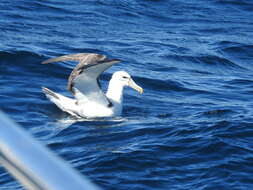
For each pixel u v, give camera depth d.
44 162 1.52
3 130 1.59
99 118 13.90
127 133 11.84
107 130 12.21
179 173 9.03
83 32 24.03
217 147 10.20
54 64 17.75
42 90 15.03
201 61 21.41
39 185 1.48
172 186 8.45
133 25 26.86
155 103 15.64
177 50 22.50
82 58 12.73
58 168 1.51
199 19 29.30
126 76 14.65
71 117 13.95
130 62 20.11
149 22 27.86
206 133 11.20
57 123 13.16
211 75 19.61
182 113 14.36
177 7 31.03
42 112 14.09
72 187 1.47
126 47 22.20
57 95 14.27
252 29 28.17
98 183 8.52
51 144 11.24
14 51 18.03
